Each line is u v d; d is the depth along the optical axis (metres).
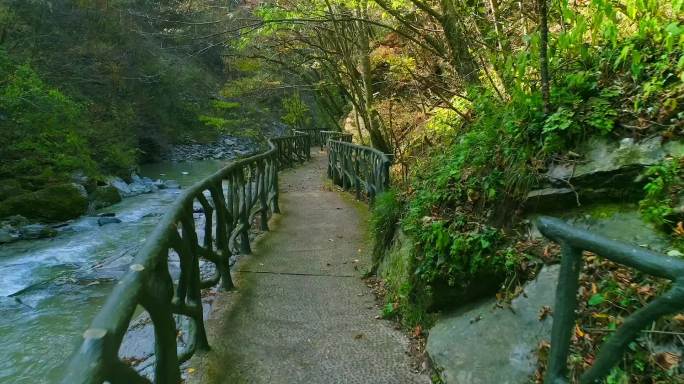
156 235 2.27
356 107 11.05
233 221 5.11
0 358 4.63
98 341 1.33
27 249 8.46
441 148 5.72
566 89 3.38
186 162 24.11
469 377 2.66
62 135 13.31
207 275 4.99
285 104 26.16
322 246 6.04
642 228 2.62
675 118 2.85
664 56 3.05
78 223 10.30
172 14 13.38
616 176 2.87
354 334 3.62
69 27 19.83
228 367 3.12
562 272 1.59
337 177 11.67
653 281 2.33
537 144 3.35
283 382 2.98
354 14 9.32
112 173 15.85
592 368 1.50
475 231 3.32
